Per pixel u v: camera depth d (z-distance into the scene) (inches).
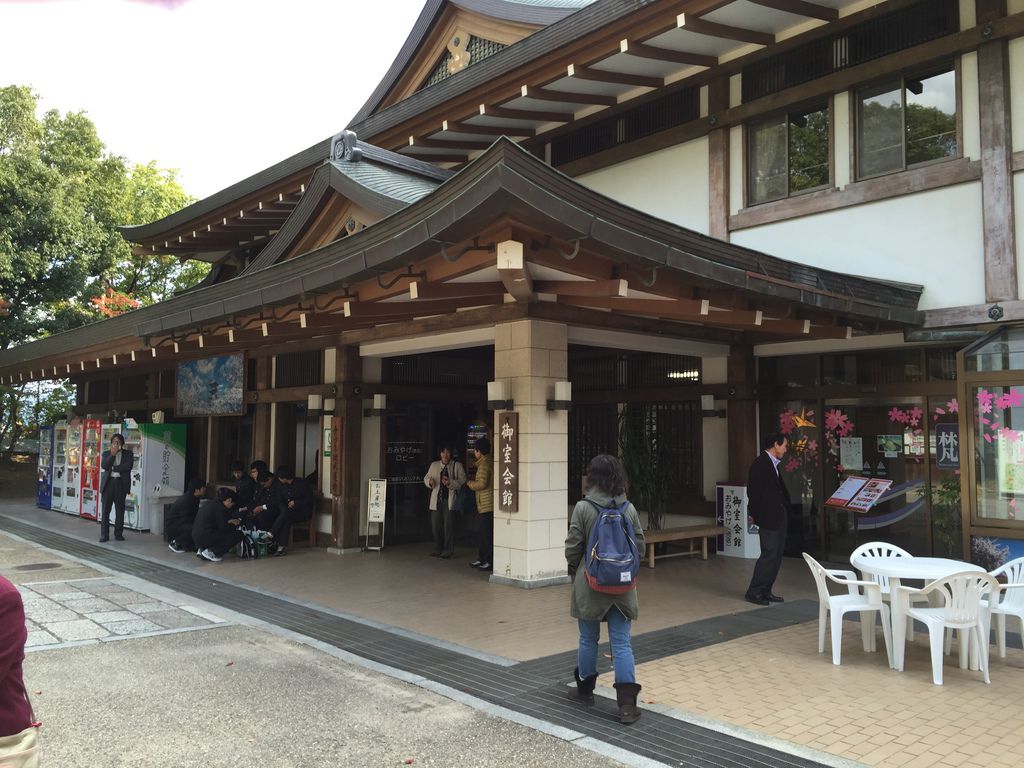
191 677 201.9
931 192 318.3
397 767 147.6
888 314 299.9
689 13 317.4
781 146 366.0
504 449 324.5
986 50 302.4
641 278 235.9
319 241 389.4
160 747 156.5
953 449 337.4
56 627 252.8
